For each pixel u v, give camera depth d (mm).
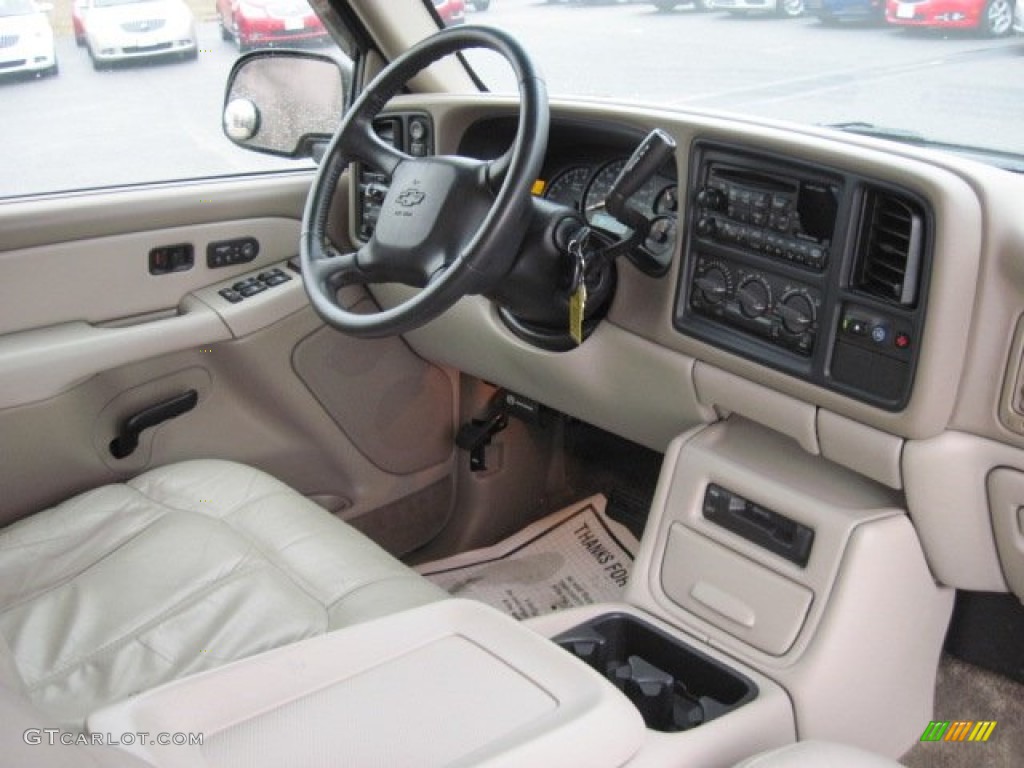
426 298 1256
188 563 1351
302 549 1396
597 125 1537
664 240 1512
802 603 1328
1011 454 1219
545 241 1366
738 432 1530
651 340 1539
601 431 2188
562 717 903
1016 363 1172
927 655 1472
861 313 1257
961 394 1219
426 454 2148
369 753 853
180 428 1816
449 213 1312
